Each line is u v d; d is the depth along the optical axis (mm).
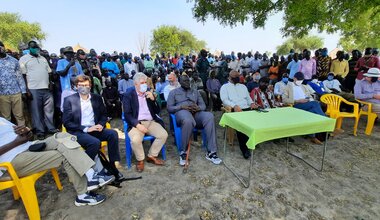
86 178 2393
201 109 3732
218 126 5133
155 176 3000
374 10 6645
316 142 4082
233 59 12711
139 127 3076
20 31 33000
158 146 3248
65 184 2803
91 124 3004
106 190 2678
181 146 3281
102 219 2217
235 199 2545
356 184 2877
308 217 2293
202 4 6766
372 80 4605
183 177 2979
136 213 2307
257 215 2312
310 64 6168
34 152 2205
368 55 6078
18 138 2291
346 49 20188
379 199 2588
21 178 2076
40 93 4164
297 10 5395
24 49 6719
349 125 5129
